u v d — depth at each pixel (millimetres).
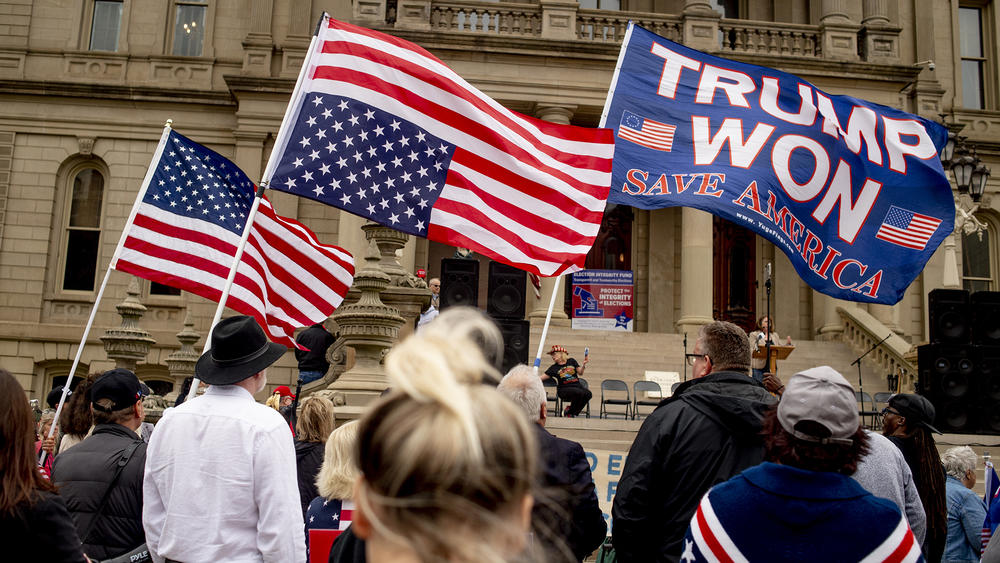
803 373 2656
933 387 10680
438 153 5832
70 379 6234
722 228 24125
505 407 1229
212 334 3758
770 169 6363
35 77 23344
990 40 26078
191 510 3428
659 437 3703
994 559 3199
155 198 6590
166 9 23984
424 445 1143
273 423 3604
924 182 6602
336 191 5633
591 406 17656
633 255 23875
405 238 8781
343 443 4051
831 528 2391
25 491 2473
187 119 23203
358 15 20609
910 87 24531
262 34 23172
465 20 21156
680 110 6469
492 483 1162
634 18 21359
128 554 3764
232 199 6938
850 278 6438
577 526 3496
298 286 7348
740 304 23891
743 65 6637
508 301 11719
